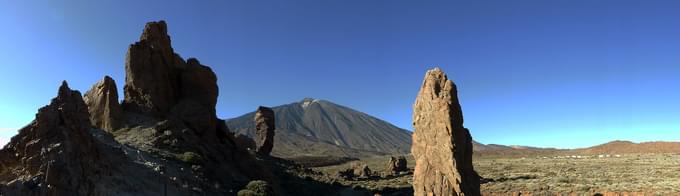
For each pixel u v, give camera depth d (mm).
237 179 50562
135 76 58156
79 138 28953
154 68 59094
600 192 63375
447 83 34625
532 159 145500
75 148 27828
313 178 76438
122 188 31422
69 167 26031
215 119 61312
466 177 32969
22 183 24109
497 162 136375
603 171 88312
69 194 24953
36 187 24172
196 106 58844
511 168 108875
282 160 86812
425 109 35219
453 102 33906
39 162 25703
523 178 83562
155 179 37312
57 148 26484
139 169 37500
